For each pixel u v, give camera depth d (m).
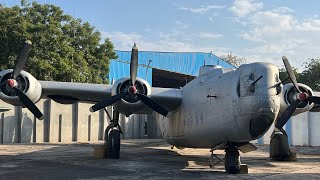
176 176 9.16
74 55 27.61
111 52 31.14
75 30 29.98
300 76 45.50
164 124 14.68
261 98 8.69
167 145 21.38
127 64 32.59
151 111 13.55
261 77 8.80
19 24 24.72
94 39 30.36
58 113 23.66
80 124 24.88
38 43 24.95
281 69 37.78
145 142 24.50
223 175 9.45
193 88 11.70
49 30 25.72
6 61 24.23
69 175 9.16
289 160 13.46
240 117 9.14
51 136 23.08
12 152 15.76
